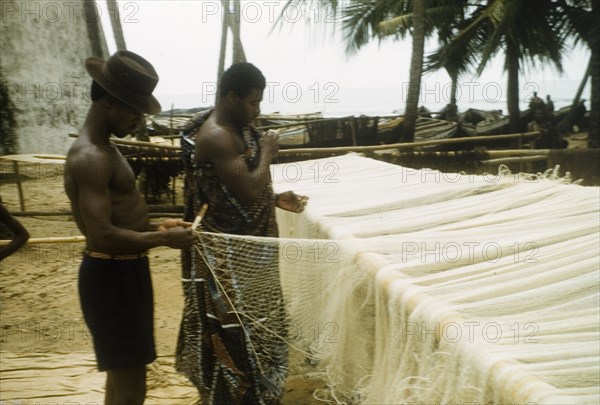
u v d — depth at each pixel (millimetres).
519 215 2834
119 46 9633
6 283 4684
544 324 1691
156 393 2902
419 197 3303
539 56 14062
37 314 4066
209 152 2307
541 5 12547
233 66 2314
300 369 2762
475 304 1821
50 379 2998
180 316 3984
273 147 2453
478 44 14125
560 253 2270
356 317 2367
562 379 1376
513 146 13172
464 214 2922
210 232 2412
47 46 11406
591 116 13359
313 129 9180
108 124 2148
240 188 2326
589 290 1911
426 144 7238
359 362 2383
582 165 7203
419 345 1803
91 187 2033
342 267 2389
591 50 13195
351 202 3324
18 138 10922
